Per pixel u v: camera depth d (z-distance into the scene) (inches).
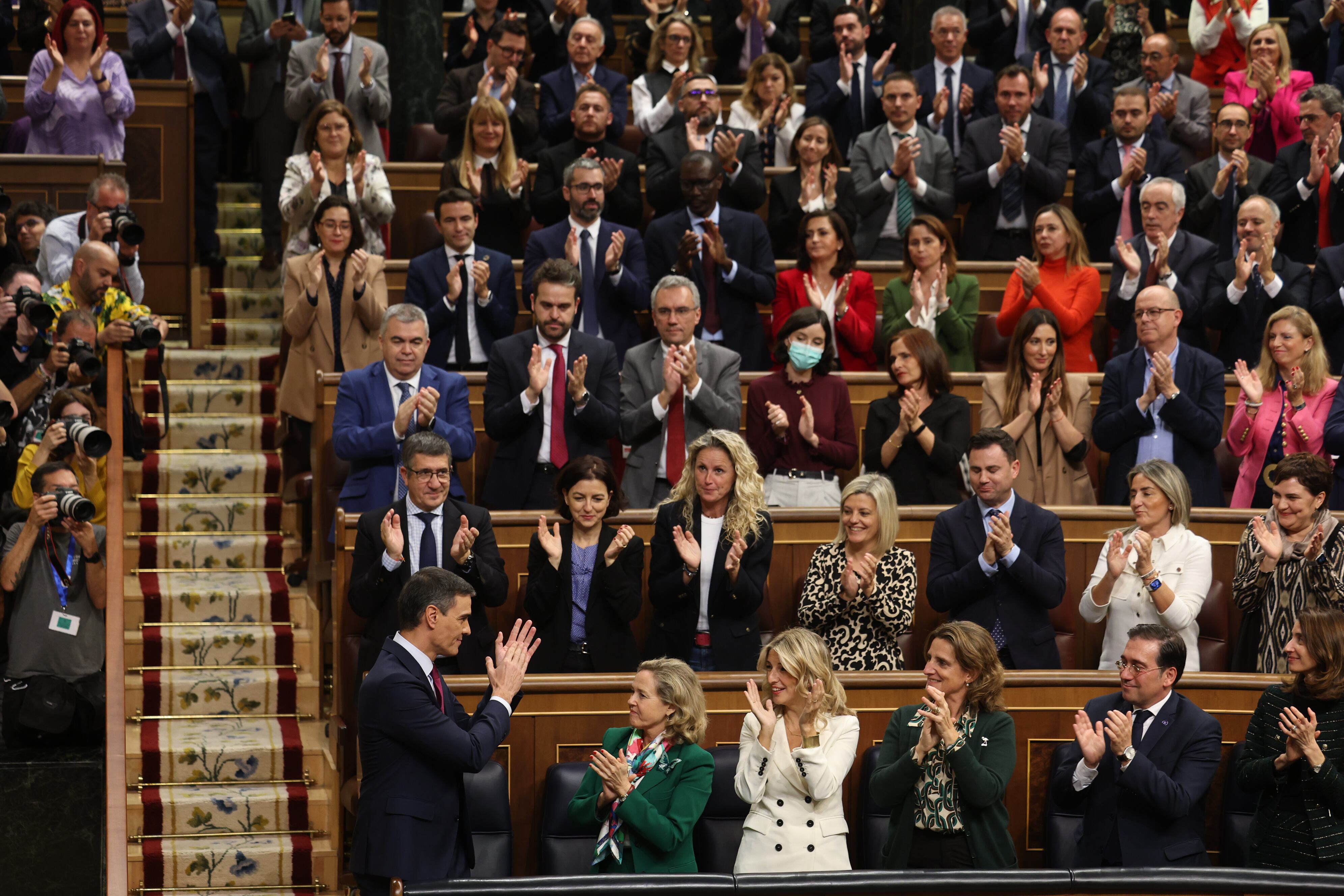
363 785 479.5
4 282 801.6
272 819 685.9
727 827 549.0
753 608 605.9
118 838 546.0
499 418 700.0
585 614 608.7
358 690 600.4
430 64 1064.2
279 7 1035.9
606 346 722.2
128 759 689.6
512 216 897.5
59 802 665.6
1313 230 909.8
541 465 703.1
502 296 804.6
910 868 507.2
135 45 1025.5
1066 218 817.5
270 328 1000.9
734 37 1114.1
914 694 570.9
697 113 887.7
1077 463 722.8
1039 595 599.5
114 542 652.7
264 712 745.0
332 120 879.1
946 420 705.0
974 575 603.5
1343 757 519.8
